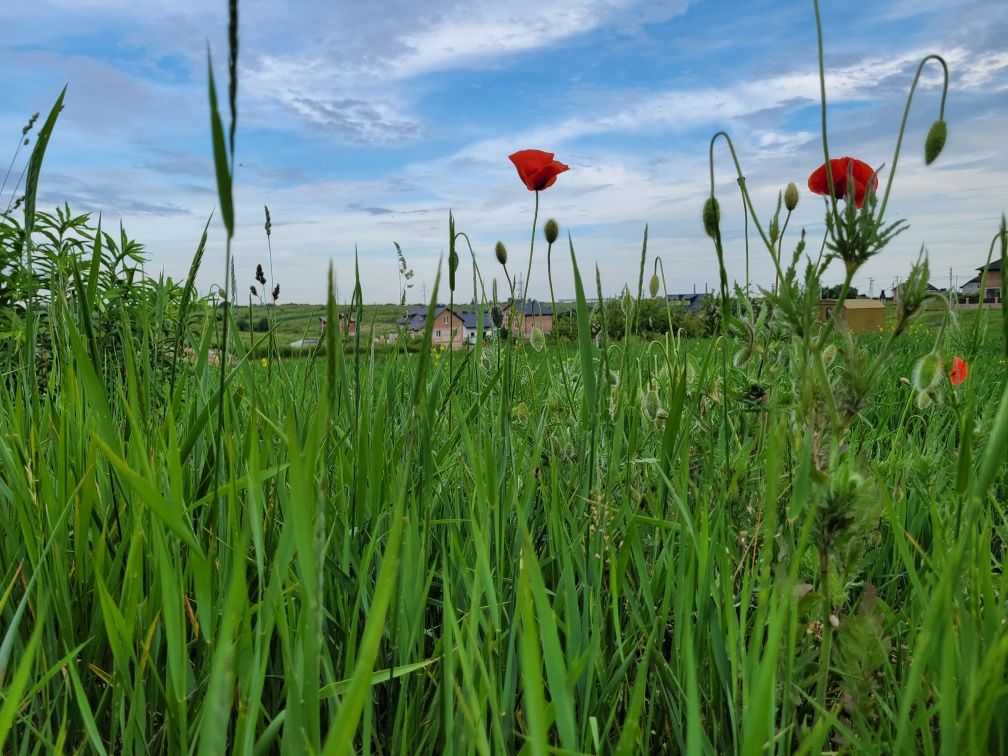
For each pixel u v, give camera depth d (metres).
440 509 1.83
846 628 1.19
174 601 1.00
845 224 1.12
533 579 0.92
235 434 1.81
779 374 1.55
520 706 1.31
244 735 0.99
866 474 1.16
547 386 2.79
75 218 3.31
